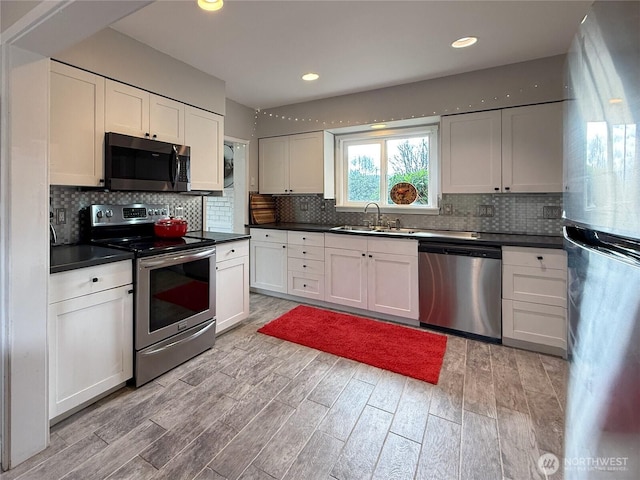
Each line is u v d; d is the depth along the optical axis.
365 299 3.38
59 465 1.46
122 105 2.30
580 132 0.83
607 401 0.66
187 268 2.40
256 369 2.32
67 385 1.73
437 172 3.64
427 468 1.47
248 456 1.53
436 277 2.98
